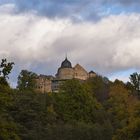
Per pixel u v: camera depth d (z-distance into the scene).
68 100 147.12
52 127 115.06
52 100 147.25
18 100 113.69
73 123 129.88
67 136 116.69
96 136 122.94
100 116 144.12
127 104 159.88
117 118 143.50
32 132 105.69
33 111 113.38
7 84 50.00
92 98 152.75
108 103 166.75
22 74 168.75
